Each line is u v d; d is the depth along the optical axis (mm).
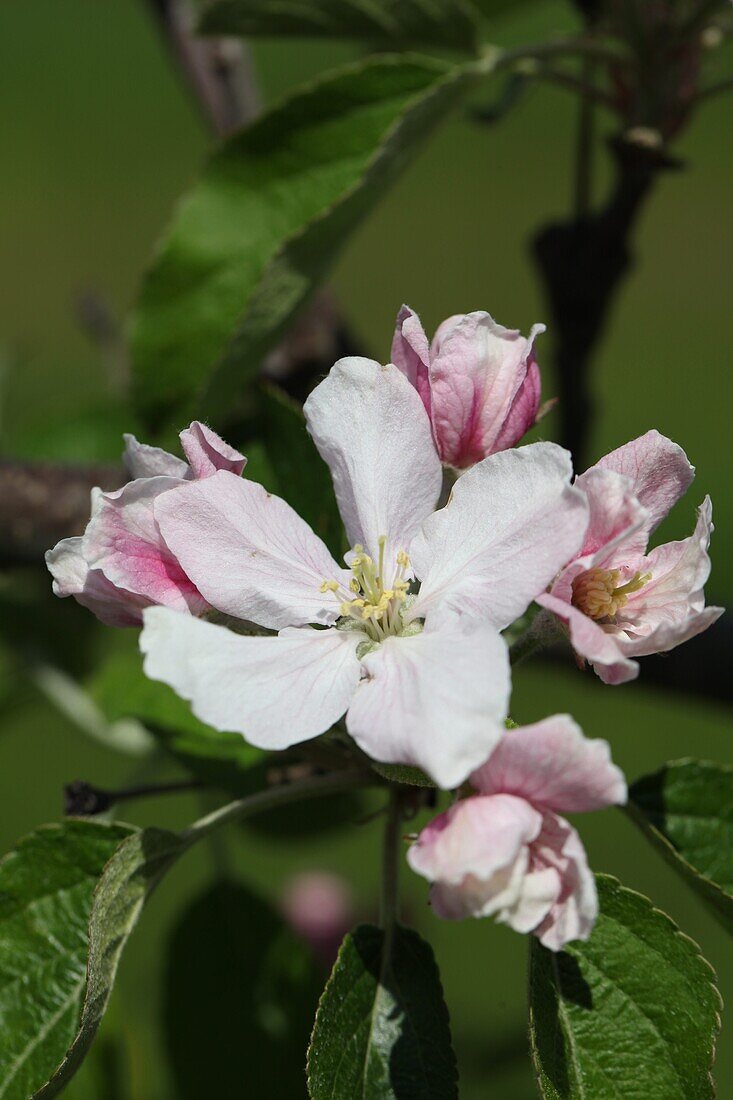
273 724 305
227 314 368
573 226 395
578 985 315
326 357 412
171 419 370
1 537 400
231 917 380
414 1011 318
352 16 374
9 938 326
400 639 312
